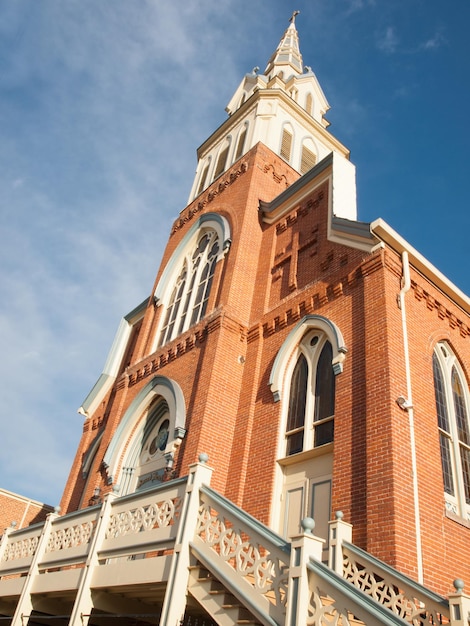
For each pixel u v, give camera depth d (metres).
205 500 7.93
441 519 9.04
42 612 11.48
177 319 17.64
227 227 17.31
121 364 21.95
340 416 10.30
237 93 26.28
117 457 15.38
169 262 19.72
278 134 20.77
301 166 20.91
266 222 17.16
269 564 6.35
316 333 12.52
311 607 5.62
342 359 10.96
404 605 6.96
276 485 11.17
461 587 6.04
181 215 21.52
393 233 11.59
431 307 12.04
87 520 10.41
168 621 6.95
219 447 12.45
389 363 9.83
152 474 14.22
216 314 14.64
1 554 12.97
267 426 12.19
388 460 8.77
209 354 13.92
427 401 10.33
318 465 10.73
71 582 9.62
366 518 8.60
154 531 8.41
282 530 10.58
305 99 24.89
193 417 12.95
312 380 11.96
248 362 13.93
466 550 9.15
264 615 5.92
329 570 5.58
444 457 10.55
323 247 13.88
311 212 15.34
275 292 14.81
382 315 10.58
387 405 9.38
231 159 21.25
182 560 7.44
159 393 15.37
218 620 6.65
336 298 12.24
